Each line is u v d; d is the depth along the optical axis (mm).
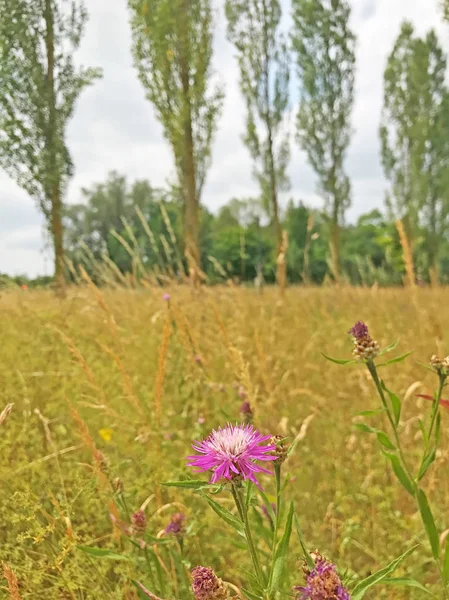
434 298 4812
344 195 19672
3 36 10234
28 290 6336
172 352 3629
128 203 41375
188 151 9977
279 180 17578
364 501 2328
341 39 20016
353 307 5789
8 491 1974
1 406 2713
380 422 2795
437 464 2188
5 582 1598
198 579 1112
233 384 3164
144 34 9867
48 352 3707
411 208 22125
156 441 2365
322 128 20250
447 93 23016
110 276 4996
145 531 1723
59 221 10961
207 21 10039
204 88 9969
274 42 17531
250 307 5270
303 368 3895
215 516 2043
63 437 2703
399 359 1737
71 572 1627
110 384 3291
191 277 4945
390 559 1913
